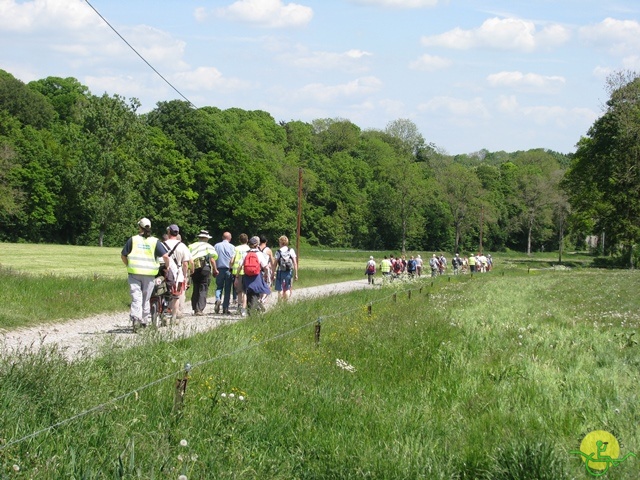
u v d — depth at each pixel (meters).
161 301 15.59
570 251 146.88
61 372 7.65
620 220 81.06
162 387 8.05
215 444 6.66
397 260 49.84
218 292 19.42
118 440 6.21
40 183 83.06
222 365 9.69
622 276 58.34
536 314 22.55
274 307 17.70
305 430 7.73
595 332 17.83
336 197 130.00
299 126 155.50
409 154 164.12
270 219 101.94
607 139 82.25
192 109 97.25
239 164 99.00
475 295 30.61
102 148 79.75
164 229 89.62
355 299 23.83
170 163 90.25
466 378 11.05
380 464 6.78
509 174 146.50
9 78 102.00
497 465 6.85
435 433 8.19
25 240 83.75
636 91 80.50
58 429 6.30
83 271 40.50
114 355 9.45
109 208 78.56
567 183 89.88
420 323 16.64
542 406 9.57
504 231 137.88
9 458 5.45
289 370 10.27
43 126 98.31
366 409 8.83
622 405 9.61
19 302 17.12
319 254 100.38
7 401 6.64
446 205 130.88
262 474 6.30
